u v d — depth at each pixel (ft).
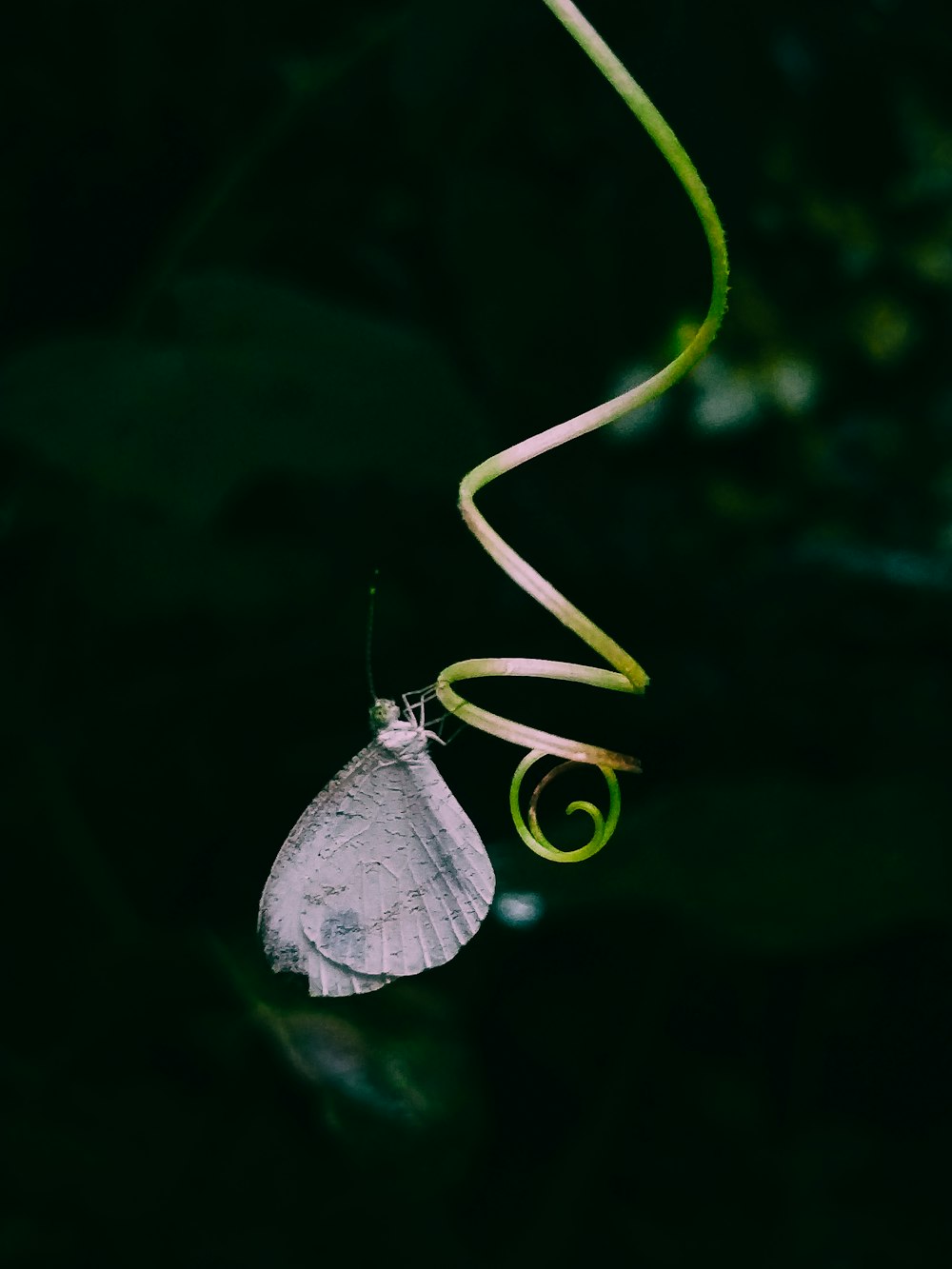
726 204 1.01
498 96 1.08
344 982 0.66
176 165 1.24
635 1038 1.01
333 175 1.23
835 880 0.86
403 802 0.65
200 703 1.15
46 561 1.16
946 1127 1.08
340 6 1.24
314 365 0.96
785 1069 1.13
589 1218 1.08
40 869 1.04
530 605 1.15
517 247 1.08
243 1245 0.96
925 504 1.41
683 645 1.14
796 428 1.39
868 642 1.10
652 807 0.86
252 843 1.13
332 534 1.18
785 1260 1.05
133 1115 0.97
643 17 1.01
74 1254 0.95
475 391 1.16
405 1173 0.88
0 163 1.22
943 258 1.42
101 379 0.95
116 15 1.19
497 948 1.11
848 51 1.05
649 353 1.08
